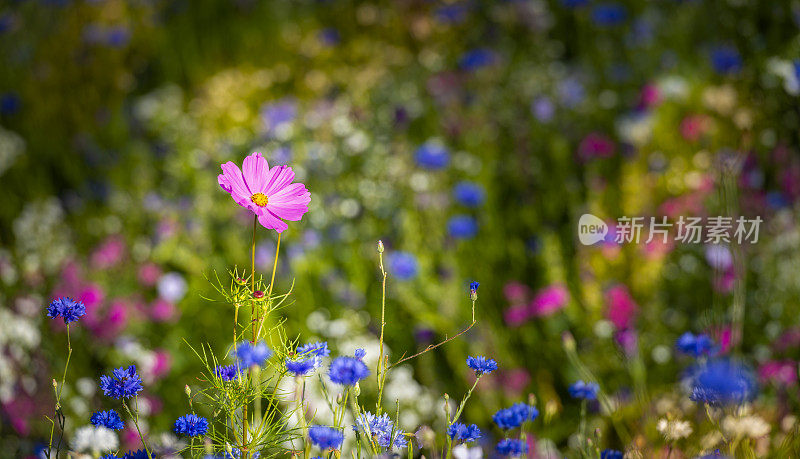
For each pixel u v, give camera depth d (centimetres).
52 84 494
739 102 399
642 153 386
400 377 268
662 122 402
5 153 418
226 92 466
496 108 432
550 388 277
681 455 191
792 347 273
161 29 557
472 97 441
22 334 266
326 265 328
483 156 401
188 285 325
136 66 539
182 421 143
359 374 137
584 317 295
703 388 166
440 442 240
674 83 418
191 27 561
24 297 312
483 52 463
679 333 296
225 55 548
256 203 145
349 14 553
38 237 350
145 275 331
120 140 455
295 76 506
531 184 376
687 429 171
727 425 158
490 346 287
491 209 360
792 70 368
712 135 386
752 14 462
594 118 427
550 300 296
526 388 275
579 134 411
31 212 367
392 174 374
